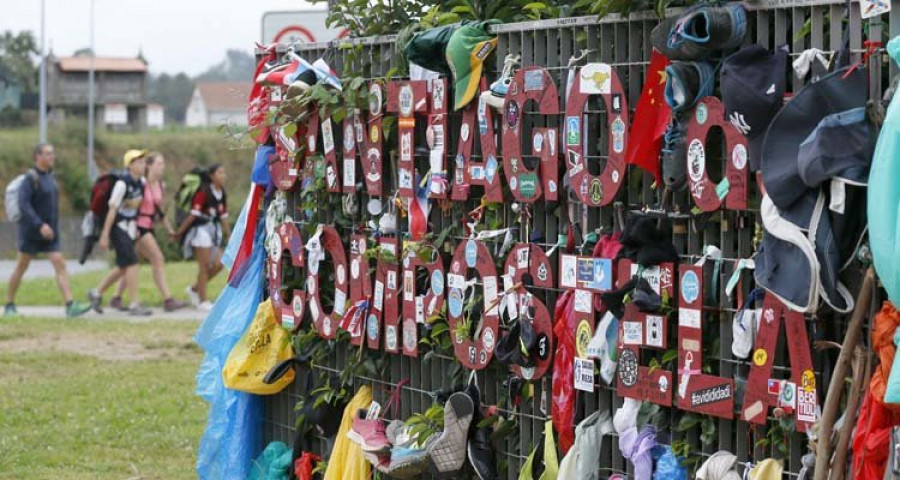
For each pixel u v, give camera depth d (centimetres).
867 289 484
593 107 607
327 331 771
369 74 750
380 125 724
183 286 2502
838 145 479
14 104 7544
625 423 593
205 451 857
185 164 5244
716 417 565
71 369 1467
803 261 490
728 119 527
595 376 614
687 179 555
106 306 2128
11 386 1358
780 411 525
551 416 633
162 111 9388
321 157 773
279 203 821
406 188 708
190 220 2039
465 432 670
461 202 689
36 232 1966
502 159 650
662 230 570
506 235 655
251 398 843
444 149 682
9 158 5100
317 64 756
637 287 577
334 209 775
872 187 462
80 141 5316
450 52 657
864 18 488
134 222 1981
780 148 498
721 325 555
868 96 487
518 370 649
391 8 760
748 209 534
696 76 541
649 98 567
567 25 615
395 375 745
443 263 699
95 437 1116
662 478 576
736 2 536
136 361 1529
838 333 516
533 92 623
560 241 627
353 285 755
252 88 845
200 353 1592
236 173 5269
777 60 516
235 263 859
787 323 520
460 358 677
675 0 570
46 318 1945
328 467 764
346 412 759
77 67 8100
